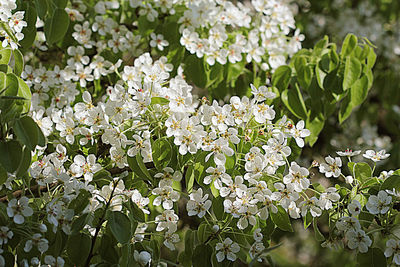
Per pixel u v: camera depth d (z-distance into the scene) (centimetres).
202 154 130
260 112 131
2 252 123
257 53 164
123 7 166
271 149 129
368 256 130
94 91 165
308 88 161
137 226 131
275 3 166
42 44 167
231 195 128
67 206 128
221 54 157
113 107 131
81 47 159
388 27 234
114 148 131
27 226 124
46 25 149
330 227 132
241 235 132
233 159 130
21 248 123
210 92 170
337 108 219
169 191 130
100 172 133
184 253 134
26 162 120
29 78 155
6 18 133
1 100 123
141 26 161
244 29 167
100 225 124
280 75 161
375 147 232
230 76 163
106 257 125
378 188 133
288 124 133
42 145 120
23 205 123
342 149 224
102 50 163
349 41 161
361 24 229
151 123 133
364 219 131
